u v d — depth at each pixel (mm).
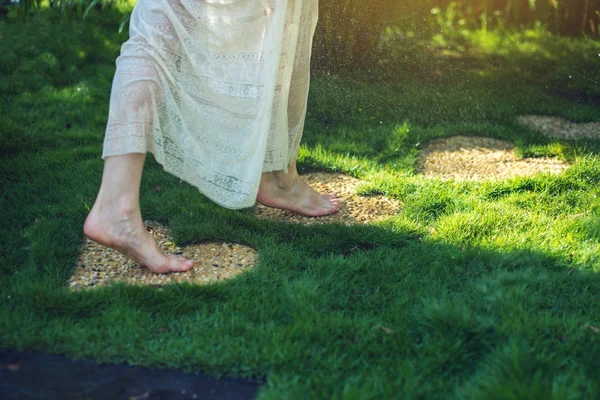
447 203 3111
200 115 2426
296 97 2809
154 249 2498
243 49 2365
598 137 4176
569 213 3008
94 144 3893
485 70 5512
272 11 2336
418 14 6051
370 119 4355
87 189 3182
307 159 3637
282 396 1747
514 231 2789
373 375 1842
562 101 4848
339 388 1791
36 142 3812
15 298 2189
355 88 4816
